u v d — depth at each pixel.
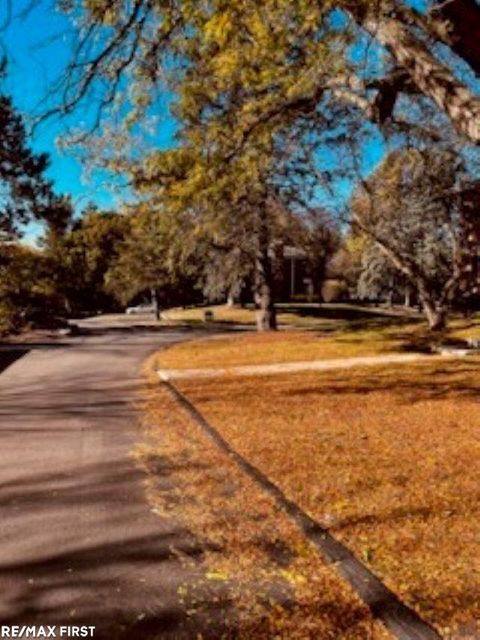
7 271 39.47
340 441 9.68
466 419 11.05
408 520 6.25
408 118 13.36
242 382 16.67
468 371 17.16
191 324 47.88
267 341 29.52
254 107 10.02
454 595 4.70
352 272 67.62
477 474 7.71
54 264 48.22
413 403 12.80
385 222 25.66
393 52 6.64
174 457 9.17
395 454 8.81
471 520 6.18
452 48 6.08
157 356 24.66
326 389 14.98
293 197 24.36
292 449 9.27
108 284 54.59
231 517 6.62
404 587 4.86
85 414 12.72
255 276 37.53
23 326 41.00
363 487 7.36
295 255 63.66
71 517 6.71
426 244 28.72
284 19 7.85
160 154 10.69
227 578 5.20
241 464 8.55
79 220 59.38
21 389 16.80
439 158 17.38
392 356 21.77
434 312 28.14
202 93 10.48
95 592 5.00
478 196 19.86
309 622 4.48
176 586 5.08
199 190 10.48
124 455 9.35
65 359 24.09
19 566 5.50
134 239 46.59
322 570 5.29
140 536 6.14
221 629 4.43
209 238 29.50
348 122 12.90
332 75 8.93
